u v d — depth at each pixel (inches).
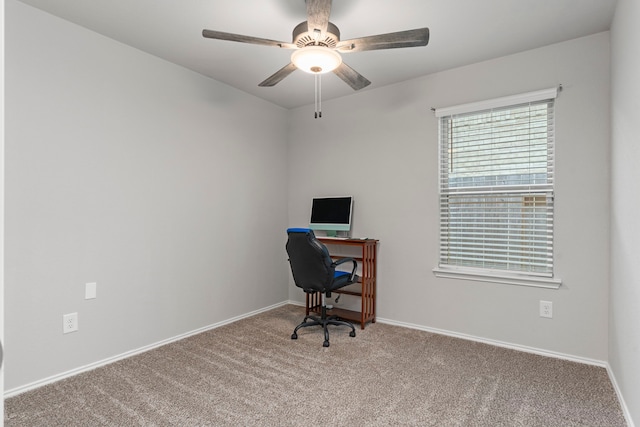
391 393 82.9
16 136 82.0
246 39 78.0
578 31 96.4
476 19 90.4
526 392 83.1
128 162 104.2
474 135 119.0
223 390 84.1
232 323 136.1
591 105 98.3
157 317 111.8
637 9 64.1
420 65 118.5
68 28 91.0
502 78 112.0
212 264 129.9
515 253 111.7
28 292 84.0
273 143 159.2
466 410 75.8
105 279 98.7
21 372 82.7
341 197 146.5
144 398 80.3
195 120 124.0
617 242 83.0
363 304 129.6
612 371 89.0
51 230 87.8
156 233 111.7
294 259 121.3
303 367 96.9
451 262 124.0
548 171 106.1
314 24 71.6
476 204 118.8
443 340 117.6
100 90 97.7
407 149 131.8
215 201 131.3
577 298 100.5
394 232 135.0
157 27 94.5
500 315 112.7
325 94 146.6
